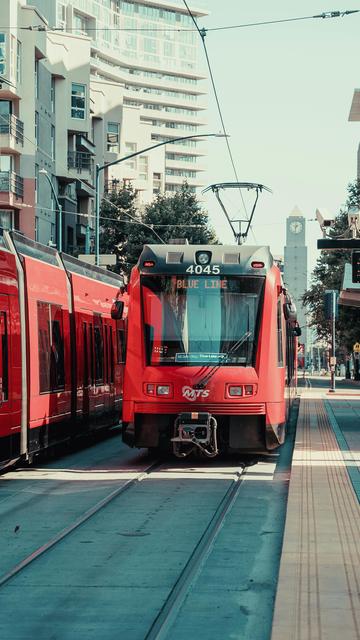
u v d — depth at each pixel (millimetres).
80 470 21281
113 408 29484
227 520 14609
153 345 21703
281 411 22438
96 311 27359
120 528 13922
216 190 31219
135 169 136750
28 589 10188
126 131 135125
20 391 19469
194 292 21828
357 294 61812
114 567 11258
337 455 22781
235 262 21953
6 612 9250
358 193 81500
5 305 18625
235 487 18422
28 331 20156
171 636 8414
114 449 26578
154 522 14422
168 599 9734
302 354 92375
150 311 21828
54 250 23797
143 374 21609
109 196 80375
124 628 8688
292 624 7953
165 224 77938
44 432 21281
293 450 24562
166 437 21625
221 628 8656
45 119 70812
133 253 77688
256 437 21625
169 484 18844
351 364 122625
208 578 10688
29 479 19656
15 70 64188
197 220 78562
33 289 20750
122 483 18875
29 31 65875
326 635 7621
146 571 11039
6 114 65000
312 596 8930
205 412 21312
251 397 21422
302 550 11219
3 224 65688
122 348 31453
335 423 35344
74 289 24734
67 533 13469
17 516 14984
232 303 21766
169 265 21953
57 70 73938
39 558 11781
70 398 23750
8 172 63938
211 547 12445
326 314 62062
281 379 22547
